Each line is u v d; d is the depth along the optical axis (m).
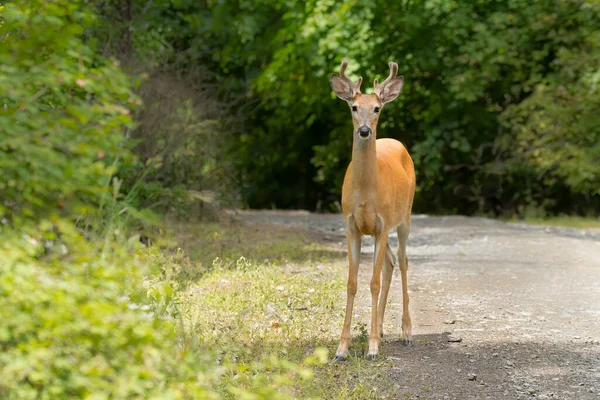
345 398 8.20
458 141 31.83
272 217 25.95
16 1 6.55
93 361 5.55
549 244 20.05
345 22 28.27
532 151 30.44
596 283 14.73
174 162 18.72
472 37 30.27
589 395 8.66
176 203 18.09
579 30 30.50
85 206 6.51
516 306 12.76
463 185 33.75
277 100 35.34
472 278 15.11
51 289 5.67
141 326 5.81
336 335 10.66
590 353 10.17
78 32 6.51
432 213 34.69
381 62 31.34
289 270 14.87
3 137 5.98
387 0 29.83
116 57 16.53
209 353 7.60
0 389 5.36
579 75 30.05
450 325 11.53
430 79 32.62
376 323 9.98
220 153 20.70
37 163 5.93
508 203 33.59
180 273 12.61
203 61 33.44
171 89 18.53
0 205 6.08
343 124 35.16
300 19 29.33
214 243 16.83
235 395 7.11
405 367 9.51
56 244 6.67
